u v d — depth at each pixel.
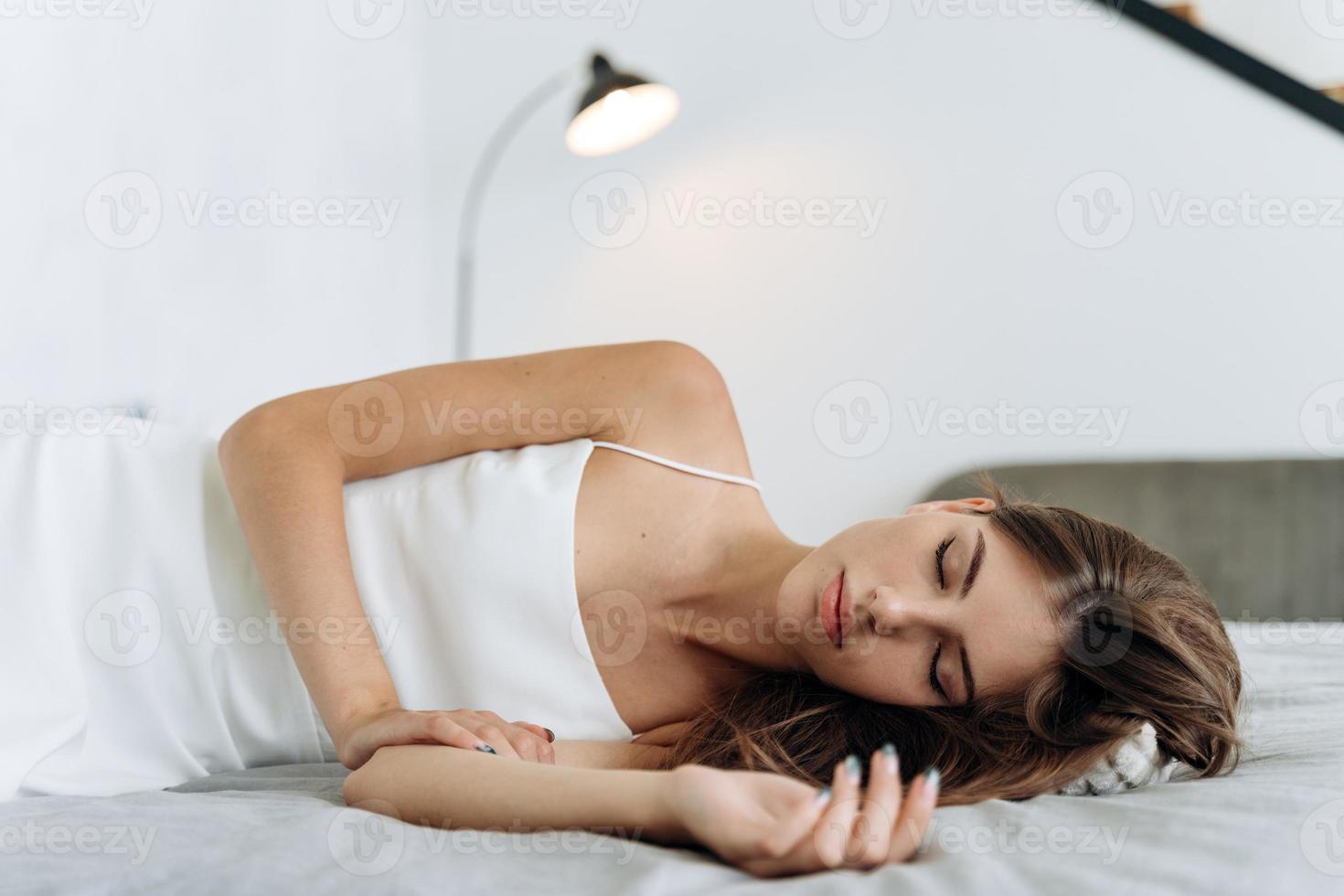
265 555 1.04
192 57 1.98
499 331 2.86
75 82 1.64
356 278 2.59
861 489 2.63
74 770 1.03
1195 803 0.79
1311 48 2.48
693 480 1.21
